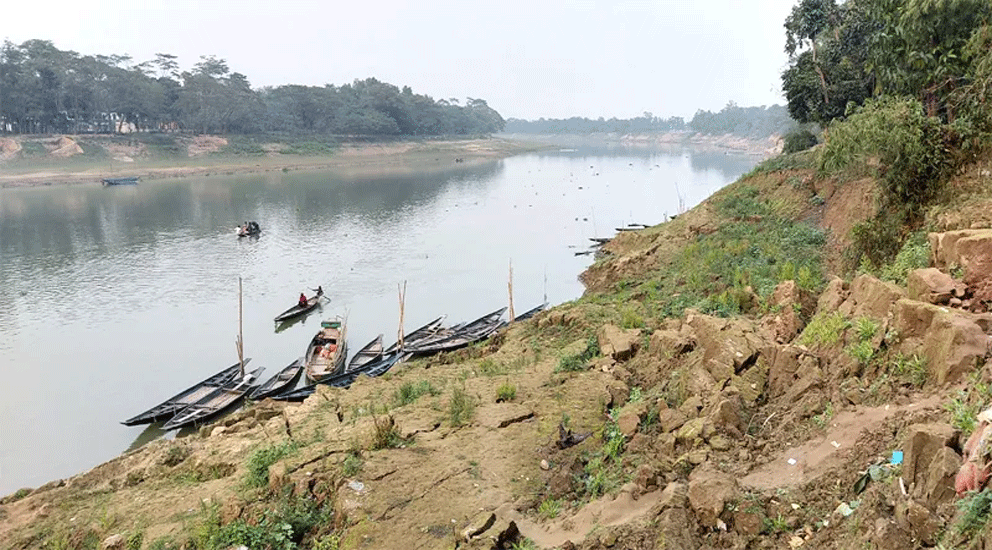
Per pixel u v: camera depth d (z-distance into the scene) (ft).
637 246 135.74
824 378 35.83
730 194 117.39
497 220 211.82
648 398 47.19
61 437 75.20
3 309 120.47
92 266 151.12
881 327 34.47
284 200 255.70
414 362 81.92
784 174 111.96
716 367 41.96
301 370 92.12
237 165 375.45
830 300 43.88
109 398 84.99
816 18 126.82
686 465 34.06
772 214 104.73
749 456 33.24
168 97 397.60
